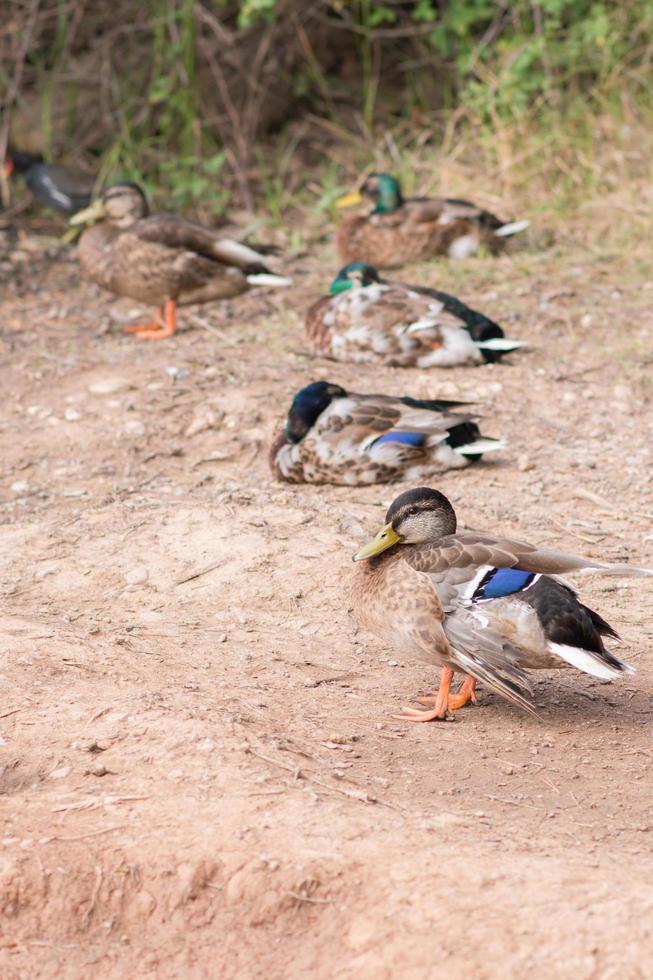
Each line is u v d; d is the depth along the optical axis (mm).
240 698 8023
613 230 18969
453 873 5891
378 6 23672
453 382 14211
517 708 8211
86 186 20516
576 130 21234
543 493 11727
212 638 9125
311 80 23906
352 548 10461
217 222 21094
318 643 9156
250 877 6059
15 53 22609
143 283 16078
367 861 6039
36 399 14305
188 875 6137
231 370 14742
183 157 21625
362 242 18438
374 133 23094
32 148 22438
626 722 8008
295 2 23219
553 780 7199
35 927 6156
